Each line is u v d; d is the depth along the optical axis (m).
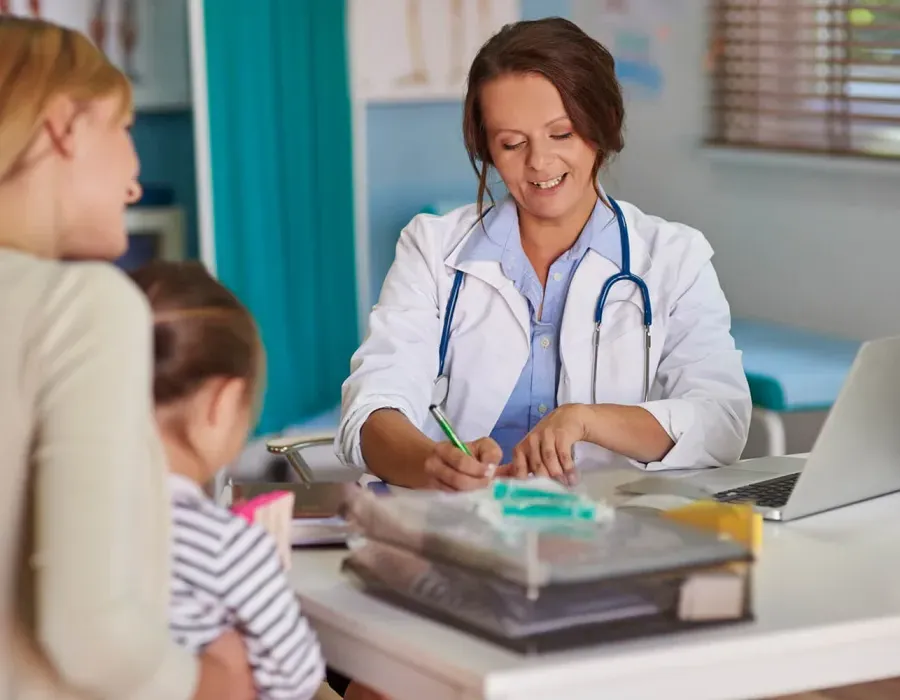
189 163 3.67
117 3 3.47
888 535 1.44
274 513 1.29
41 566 0.93
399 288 1.96
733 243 3.60
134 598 0.95
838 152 3.23
